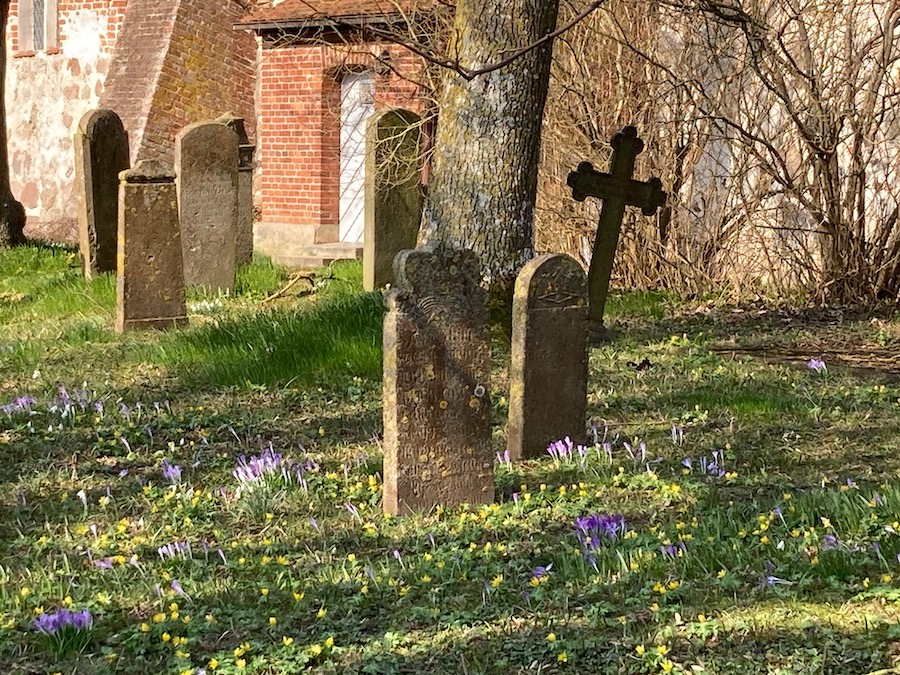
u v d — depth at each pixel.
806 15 14.66
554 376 7.58
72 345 11.62
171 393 9.62
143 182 11.97
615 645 4.64
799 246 14.86
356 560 5.83
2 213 20.88
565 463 7.34
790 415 8.56
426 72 16.91
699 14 14.64
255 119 24.14
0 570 5.70
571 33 15.50
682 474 7.11
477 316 6.53
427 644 4.79
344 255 20.97
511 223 10.95
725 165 15.30
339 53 21.52
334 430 8.43
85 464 7.69
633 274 15.50
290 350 10.38
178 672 4.64
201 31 23.31
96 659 4.82
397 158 14.84
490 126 10.87
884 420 8.39
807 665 4.32
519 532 6.18
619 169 11.64
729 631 4.66
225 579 5.62
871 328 12.47
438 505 6.51
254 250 22.55
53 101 27.38
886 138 14.35
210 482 7.28
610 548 5.76
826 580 5.12
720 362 10.50
